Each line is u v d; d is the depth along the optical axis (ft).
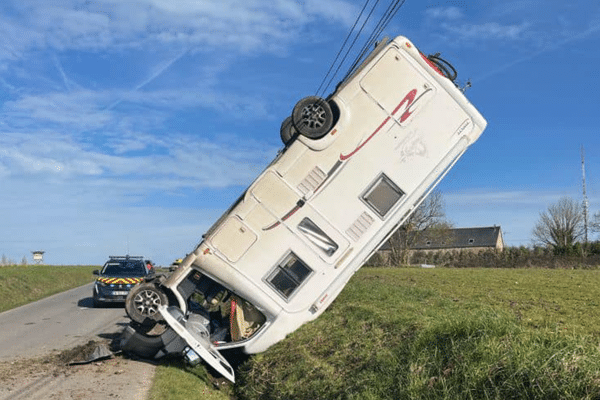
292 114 35.81
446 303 45.27
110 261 77.56
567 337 23.03
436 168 36.01
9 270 113.29
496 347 22.99
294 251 36.40
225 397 34.83
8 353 40.73
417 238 214.28
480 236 296.10
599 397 18.26
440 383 22.88
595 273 94.02
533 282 71.97
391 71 35.94
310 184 36.11
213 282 38.58
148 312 38.96
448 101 35.96
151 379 33.14
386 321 35.42
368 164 35.94
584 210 212.64
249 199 36.40
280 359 35.58
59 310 69.72
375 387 25.70
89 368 35.78
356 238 36.32
